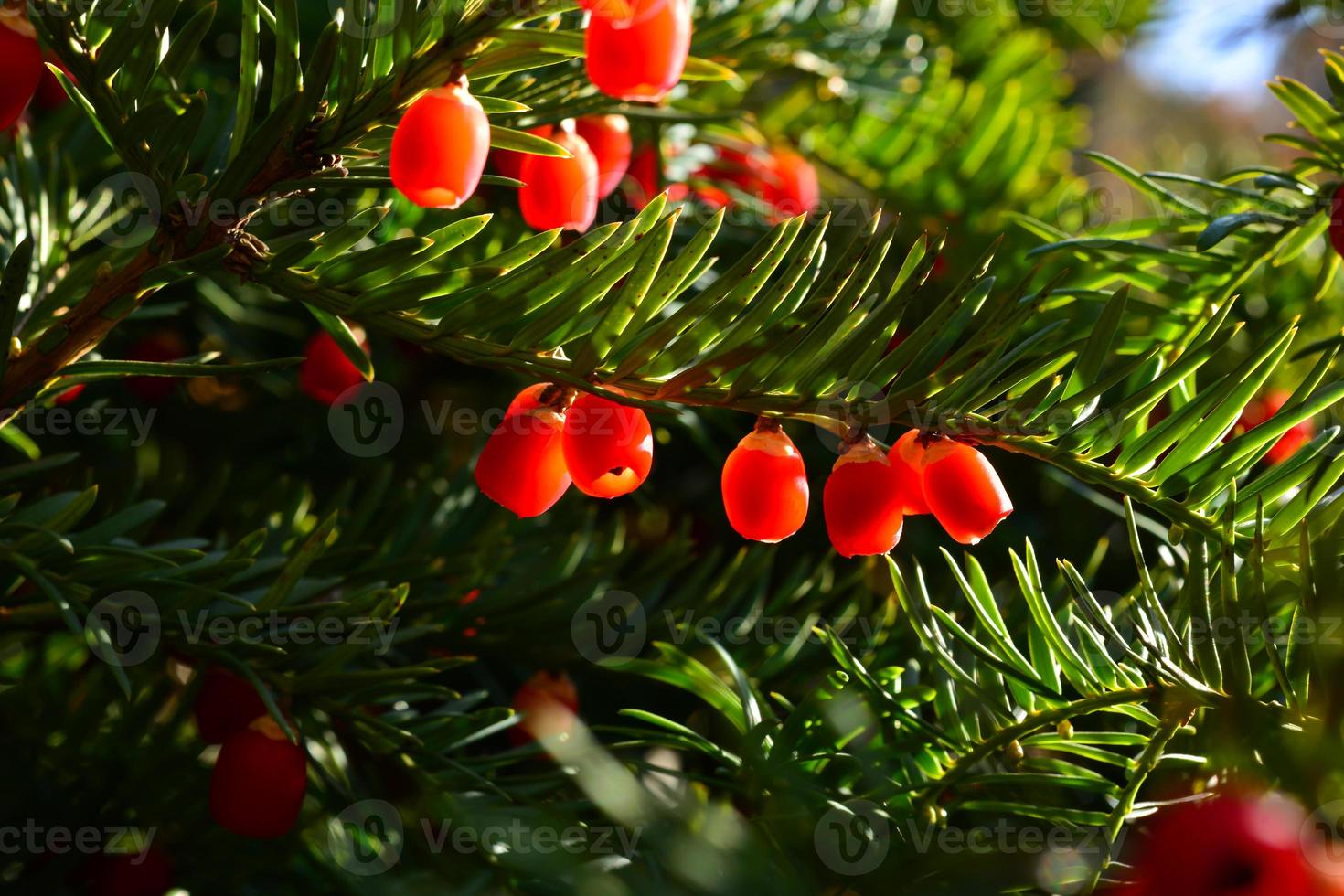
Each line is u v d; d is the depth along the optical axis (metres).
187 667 0.37
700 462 0.50
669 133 0.45
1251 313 0.45
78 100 0.32
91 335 0.33
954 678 0.35
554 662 0.40
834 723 0.33
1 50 0.31
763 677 0.39
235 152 0.33
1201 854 0.29
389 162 0.34
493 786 0.35
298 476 0.47
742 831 0.29
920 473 0.32
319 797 0.36
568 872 0.29
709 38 0.41
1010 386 0.32
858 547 0.32
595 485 0.33
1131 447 0.32
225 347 0.47
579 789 0.36
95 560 0.35
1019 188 0.52
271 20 0.32
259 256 0.32
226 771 0.34
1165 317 0.38
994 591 0.42
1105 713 0.36
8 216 0.40
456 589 0.39
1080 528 0.48
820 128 0.52
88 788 0.36
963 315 0.32
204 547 0.39
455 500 0.42
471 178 0.31
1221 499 0.33
